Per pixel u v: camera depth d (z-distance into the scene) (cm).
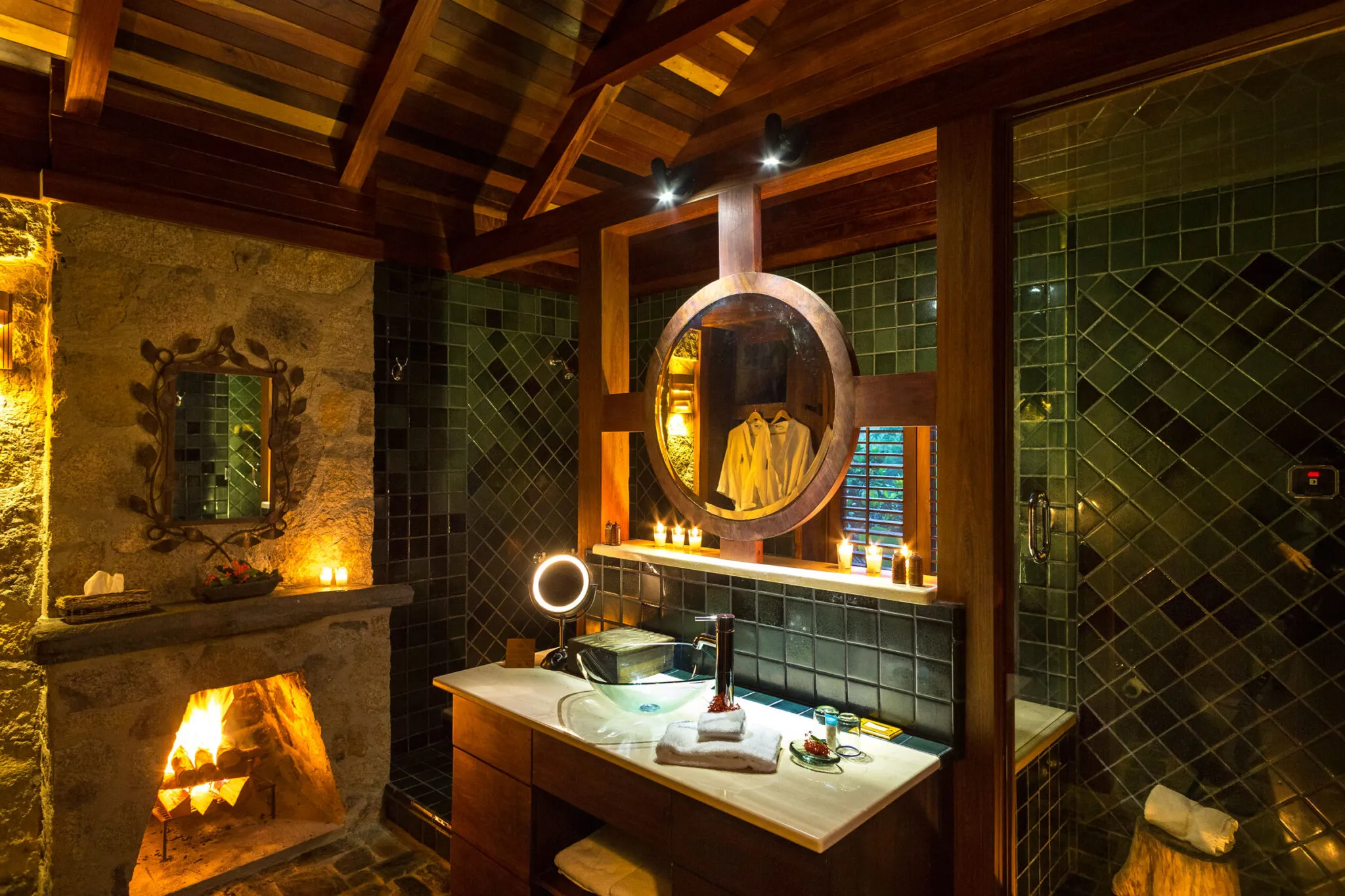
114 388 239
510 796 218
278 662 262
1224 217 227
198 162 254
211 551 259
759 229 232
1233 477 226
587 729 198
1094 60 165
